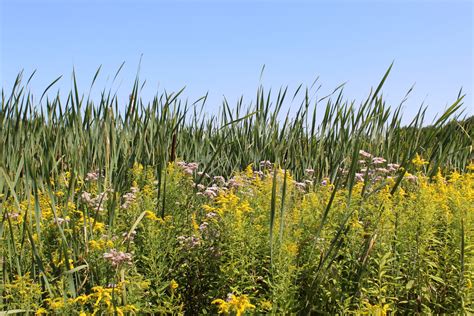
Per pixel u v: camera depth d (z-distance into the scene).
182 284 3.98
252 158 7.38
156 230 4.00
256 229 3.93
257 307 3.54
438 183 5.16
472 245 3.88
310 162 6.98
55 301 3.42
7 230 3.99
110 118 4.79
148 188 4.74
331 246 3.52
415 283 3.94
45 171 3.68
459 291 3.73
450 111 3.70
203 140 7.71
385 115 6.05
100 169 4.82
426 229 4.00
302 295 3.84
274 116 7.05
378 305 3.42
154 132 6.50
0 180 4.06
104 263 3.67
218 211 3.95
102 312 3.26
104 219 4.38
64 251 3.51
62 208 4.08
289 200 4.52
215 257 3.90
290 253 3.55
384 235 4.00
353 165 3.80
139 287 3.49
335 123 6.71
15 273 3.95
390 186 4.64
